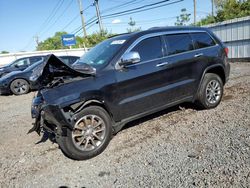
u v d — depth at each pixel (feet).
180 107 16.28
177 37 14.08
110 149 11.60
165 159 9.99
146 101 12.60
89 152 10.87
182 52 13.99
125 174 9.28
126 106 11.91
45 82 11.50
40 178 9.79
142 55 12.47
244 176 8.16
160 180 8.58
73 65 13.03
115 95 11.47
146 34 12.89
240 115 13.91
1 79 32.60
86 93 10.53
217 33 42.19
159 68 12.84
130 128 13.93
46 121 11.35
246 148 9.98
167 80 13.26
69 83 10.61
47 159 11.39
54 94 10.25
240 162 9.01
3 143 14.15
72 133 10.45
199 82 14.80
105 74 11.30
